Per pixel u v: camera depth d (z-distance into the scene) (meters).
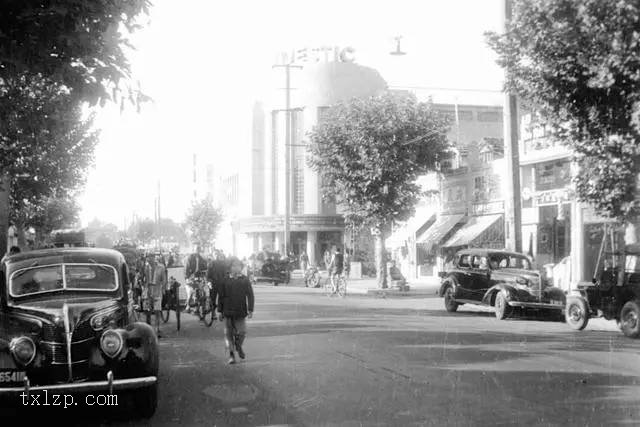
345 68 62.53
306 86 61.88
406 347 12.52
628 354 11.74
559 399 8.13
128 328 8.02
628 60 12.41
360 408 7.79
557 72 14.24
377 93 33.50
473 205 33.03
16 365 7.49
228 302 11.13
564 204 24.89
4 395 6.92
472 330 15.45
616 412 7.48
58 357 7.65
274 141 64.12
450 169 34.00
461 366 10.47
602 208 15.09
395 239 41.56
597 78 13.12
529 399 8.15
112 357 7.61
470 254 20.88
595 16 12.59
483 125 56.28
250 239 68.69
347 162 30.61
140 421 7.55
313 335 14.42
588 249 23.53
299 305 22.92
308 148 32.19
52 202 36.25
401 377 9.62
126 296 8.80
